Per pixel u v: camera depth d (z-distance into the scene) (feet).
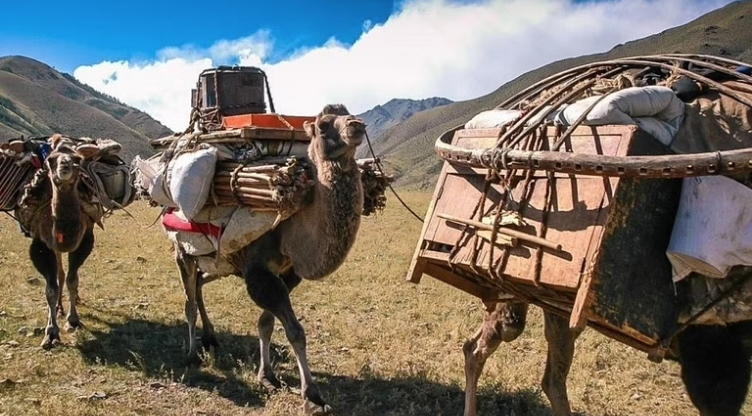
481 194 18.04
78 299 38.27
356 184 22.38
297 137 25.41
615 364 29.71
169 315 36.70
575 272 15.55
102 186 33.40
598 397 26.07
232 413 24.47
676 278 16.19
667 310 16.44
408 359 30.07
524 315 21.83
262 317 26.99
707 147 16.89
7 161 32.50
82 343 31.17
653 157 14.62
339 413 24.32
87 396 25.14
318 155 22.36
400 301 40.96
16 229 68.08
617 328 15.69
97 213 33.81
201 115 28.60
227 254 25.75
